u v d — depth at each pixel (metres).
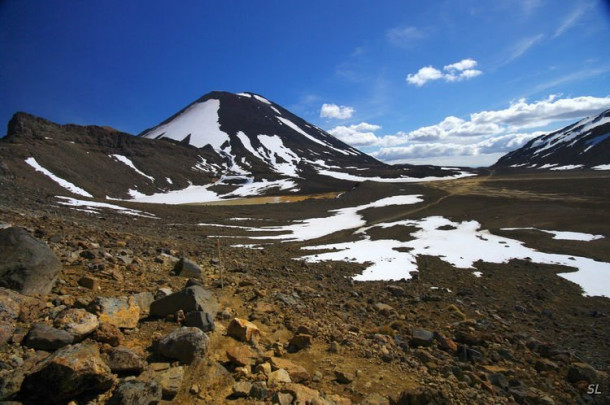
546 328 16.25
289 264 23.67
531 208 69.56
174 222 51.97
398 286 21.34
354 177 175.25
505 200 83.19
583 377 9.42
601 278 26.69
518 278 26.78
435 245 40.19
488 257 34.12
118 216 45.69
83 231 16.94
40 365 4.45
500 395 7.72
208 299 8.43
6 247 7.14
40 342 5.33
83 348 4.87
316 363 7.22
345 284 20.39
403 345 9.52
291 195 119.25
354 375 6.86
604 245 38.56
